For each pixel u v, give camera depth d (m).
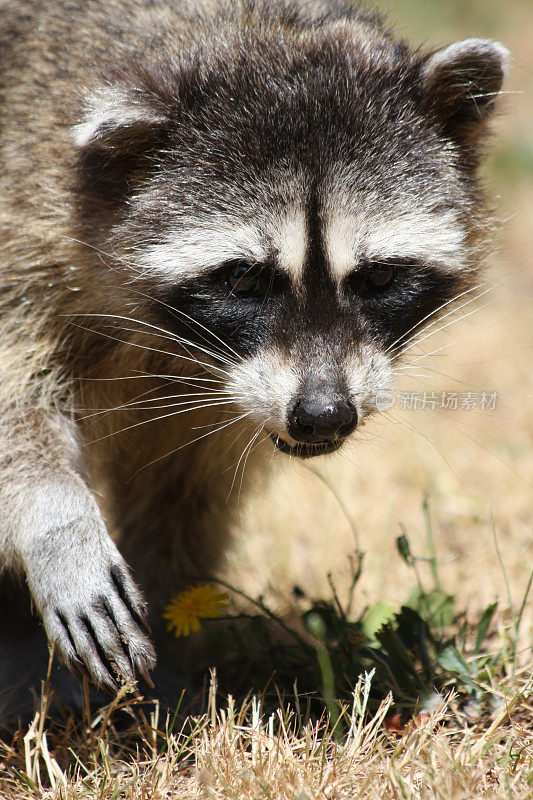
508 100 7.35
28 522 6.00
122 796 5.34
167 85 6.47
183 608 6.80
